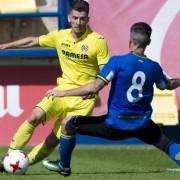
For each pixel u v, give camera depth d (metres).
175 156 19.42
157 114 32.47
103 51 23.14
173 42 33.22
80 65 23.44
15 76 34.16
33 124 23.11
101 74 19.11
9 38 35.50
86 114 23.48
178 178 22.75
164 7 33.12
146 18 33.12
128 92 19.22
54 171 22.08
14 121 34.31
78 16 22.92
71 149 21.03
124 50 33.03
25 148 32.81
